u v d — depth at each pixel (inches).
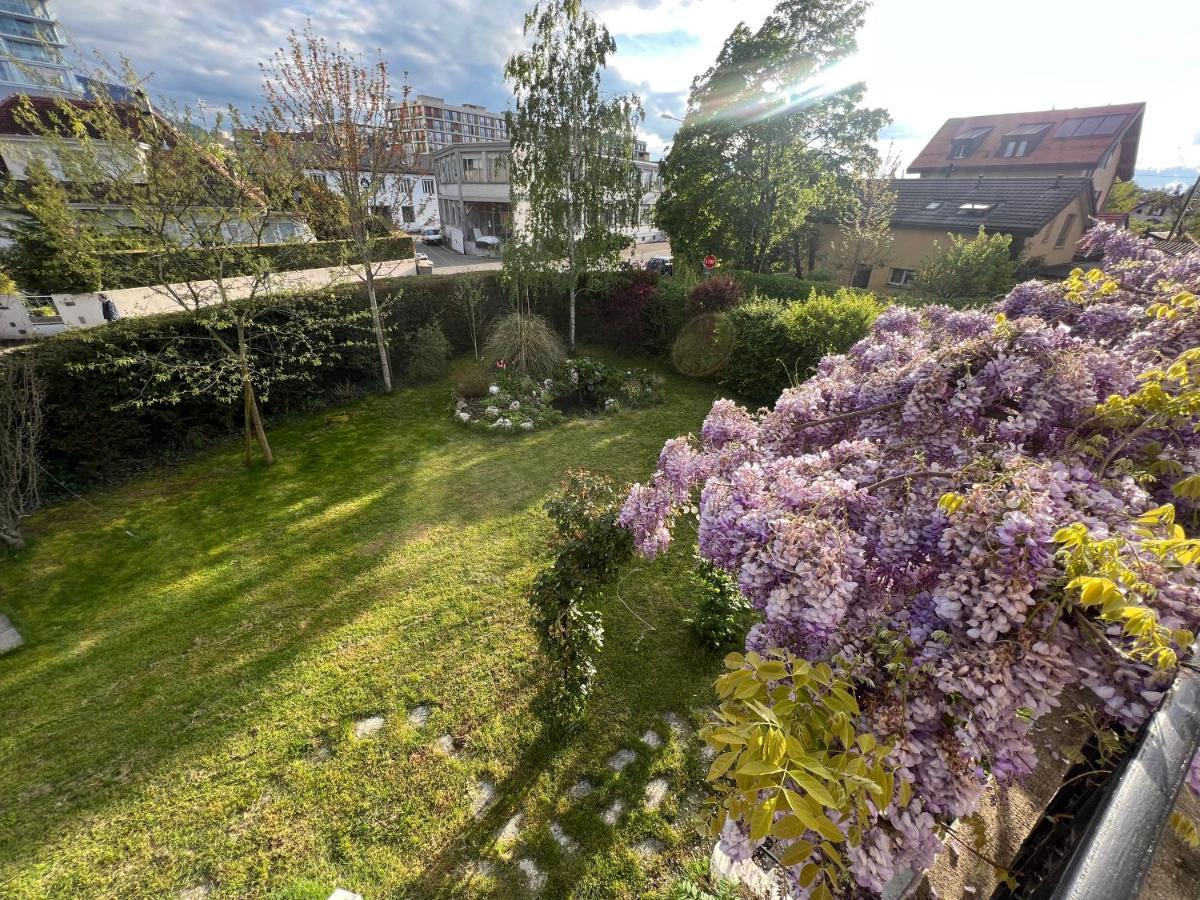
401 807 111.8
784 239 690.8
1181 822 41.6
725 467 93.1
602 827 107.7
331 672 143.9
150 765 120.1
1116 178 956.0
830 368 131.0
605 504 120.3
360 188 305.7
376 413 320.5
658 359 426.0
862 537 58.6
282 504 225.1
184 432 267.7
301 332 280.1
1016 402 69.1
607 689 137.9
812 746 42.5
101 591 174.1
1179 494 50.7
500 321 387.2
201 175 216.1
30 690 138.7
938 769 42.6
